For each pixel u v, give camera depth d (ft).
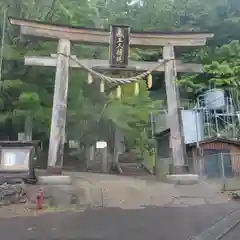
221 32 67.97
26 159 54.95
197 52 67.87
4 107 76.89
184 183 58.70
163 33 66.28
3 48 73.77
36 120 78.38
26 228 32.60
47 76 79.46
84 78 82.48
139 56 92.73
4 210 43.37
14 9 80.07
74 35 64.03
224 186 56.44
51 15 80.48
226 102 88.17
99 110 87.92
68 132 91.61
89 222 35.22
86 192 52.31
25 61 61.77
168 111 64.49
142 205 46.75
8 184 50.03
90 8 89.45
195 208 43.68
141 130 101.19
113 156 100.22
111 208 44.80
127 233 29.60
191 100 94.79
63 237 28.43
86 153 101.35
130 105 89.86
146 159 103.40
